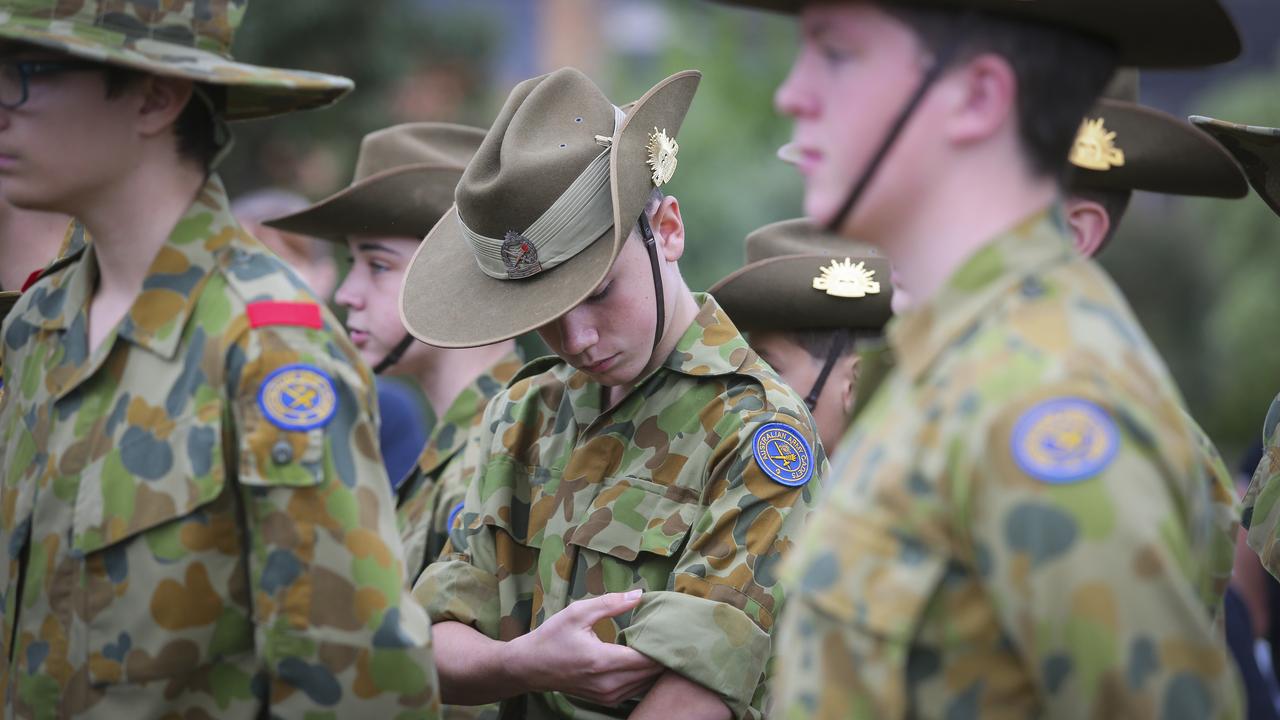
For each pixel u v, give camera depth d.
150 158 8.40
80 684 8.15
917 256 6.58
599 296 9.82
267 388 7.93
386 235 14.10
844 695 6.20
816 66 6.58
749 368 10.24
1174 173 10.66
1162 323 62.03
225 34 8.54
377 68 37.56
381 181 13.85
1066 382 5.95
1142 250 61.88
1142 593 5.71
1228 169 10.72
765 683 10.11
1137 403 6.00
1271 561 10.01
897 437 6.30
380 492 8.32
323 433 8.00
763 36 47.75
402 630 8.17
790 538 9.73
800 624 6.49
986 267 6.39
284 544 7.91
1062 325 6.20
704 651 9.43
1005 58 6.30
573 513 10.32
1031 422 5.89
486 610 10.66
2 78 8.11
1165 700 5.70
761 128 45.47
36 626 8.32
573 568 10.25
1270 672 16.48
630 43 76.00
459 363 13.94
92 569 8.11
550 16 78.75
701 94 45.12
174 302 8.26
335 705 8.05
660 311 10.10
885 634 6.09
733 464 9.88
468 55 40.62
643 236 10.00
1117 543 5.73
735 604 9.55
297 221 14.34
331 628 7.98
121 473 8.08
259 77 8.20
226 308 8.15
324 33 37.03
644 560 10.00
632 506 10.10
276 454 7.88
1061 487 5.79
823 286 12.71
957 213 6.45
